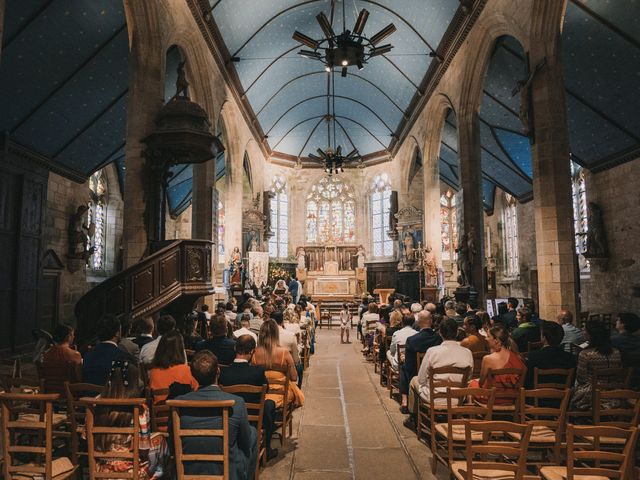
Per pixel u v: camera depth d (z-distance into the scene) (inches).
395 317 373.7
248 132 926.4
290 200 1291.8
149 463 142.0
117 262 826.8
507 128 696.4
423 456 220.2
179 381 174.6
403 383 289.4
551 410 171.2
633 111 513.7
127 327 260.8
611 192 612.1
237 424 140.3
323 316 874.1
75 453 170.7
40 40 400.5
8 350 459.2
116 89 505.7
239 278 778.8
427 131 816.9
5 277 459.5
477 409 176.6
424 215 847.1
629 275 581.9
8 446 147.8
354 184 1304.1
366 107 1077.1
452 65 655.8
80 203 628.4
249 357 196.7
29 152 498.6
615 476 122.9
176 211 1071.0
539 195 406.9
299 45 799.1
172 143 370.9
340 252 1240.8
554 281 393.1
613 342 235.3
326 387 375.6
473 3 534.6
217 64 641.0
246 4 603.8
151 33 429.7
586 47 466.0
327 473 201.2
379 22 733.9
